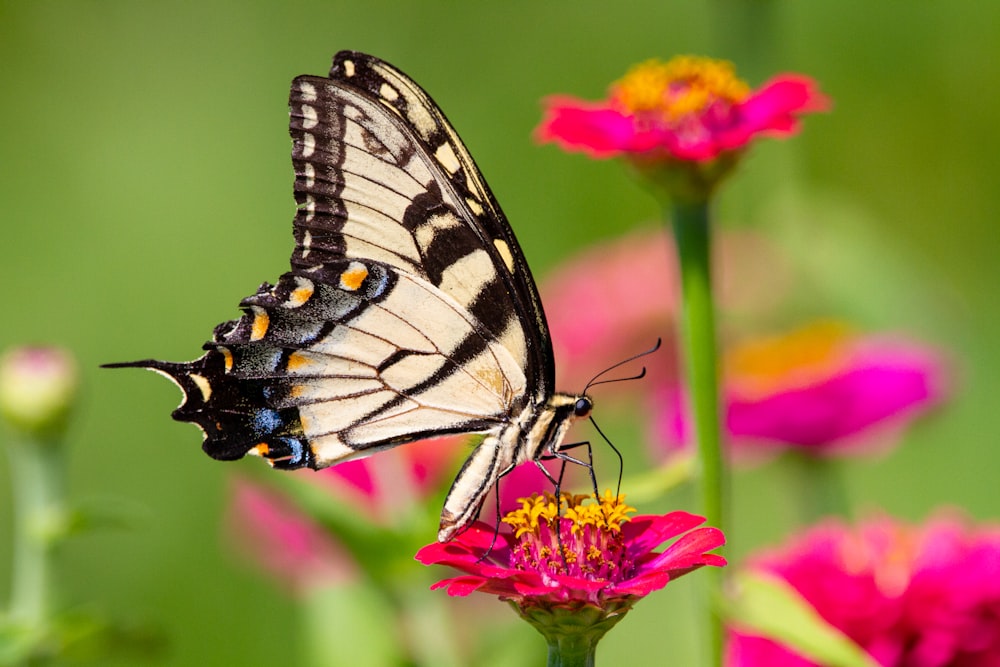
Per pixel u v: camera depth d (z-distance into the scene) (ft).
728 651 2.53
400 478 2.59
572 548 2.41
